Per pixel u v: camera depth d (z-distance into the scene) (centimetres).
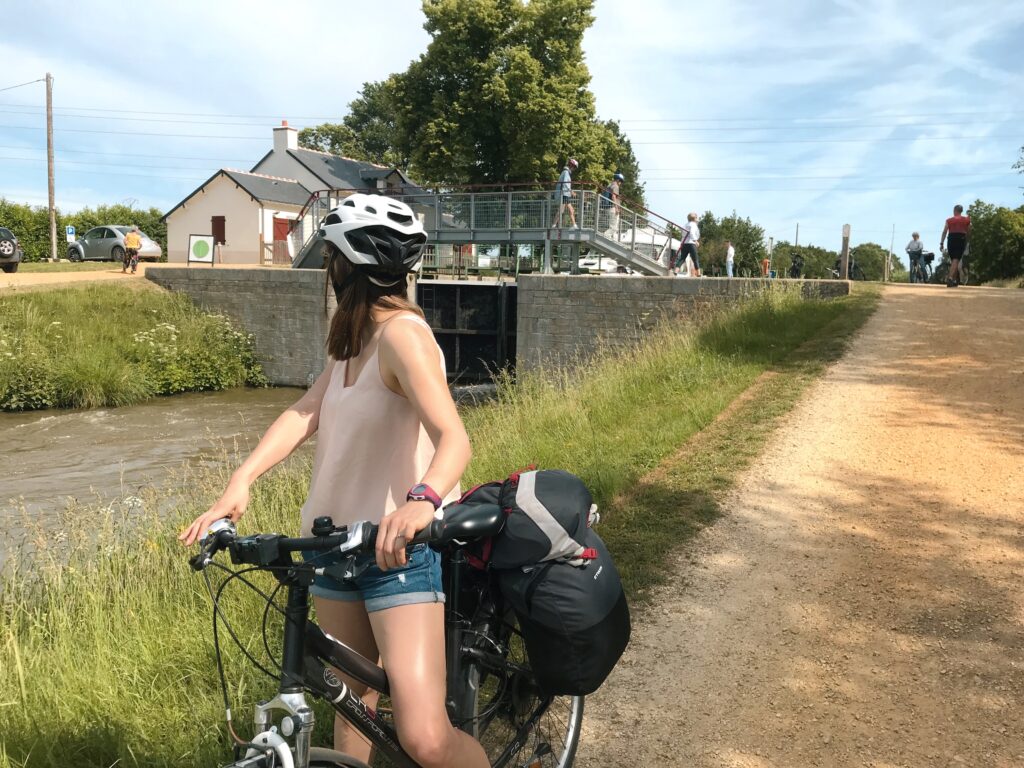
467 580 233
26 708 325
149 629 400
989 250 3762
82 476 1205
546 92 3494
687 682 361
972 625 398
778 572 468
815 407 835
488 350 2402
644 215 2581
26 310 2222
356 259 200
